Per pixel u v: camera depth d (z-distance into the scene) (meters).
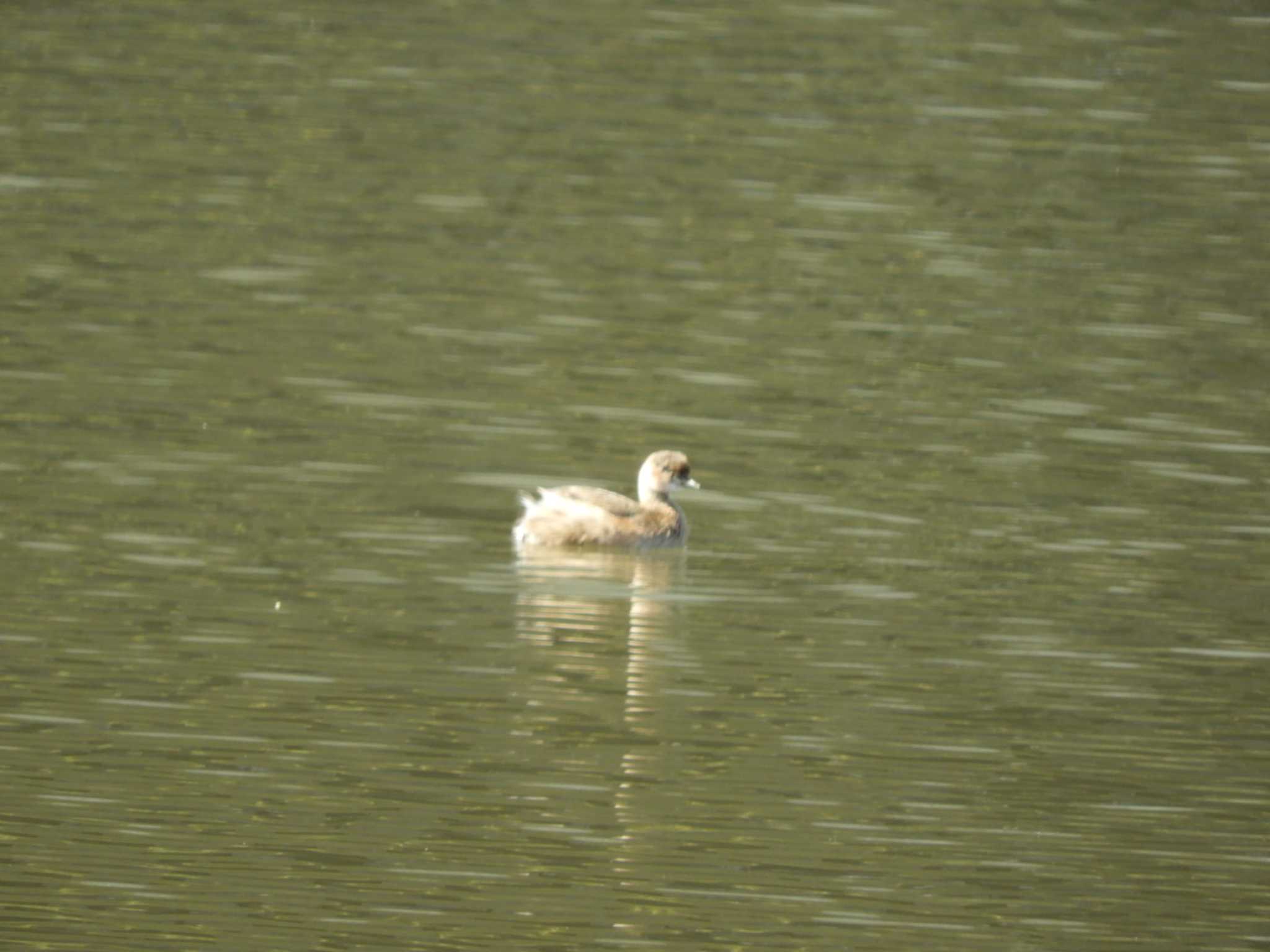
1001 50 37.16
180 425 19.97
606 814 13.61
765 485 19.39
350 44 36.34
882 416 21.30
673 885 12.84
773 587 17.27
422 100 33.16
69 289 23.83
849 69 35.72
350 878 12.73
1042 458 20.34
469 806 13.66
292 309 23.62
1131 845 13.55
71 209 26.86
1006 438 20.83
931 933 12.44
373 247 26.11
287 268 25.08
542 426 20.53
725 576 17.47
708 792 13.92
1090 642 16.41
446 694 15.12
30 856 12.83
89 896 12.43
